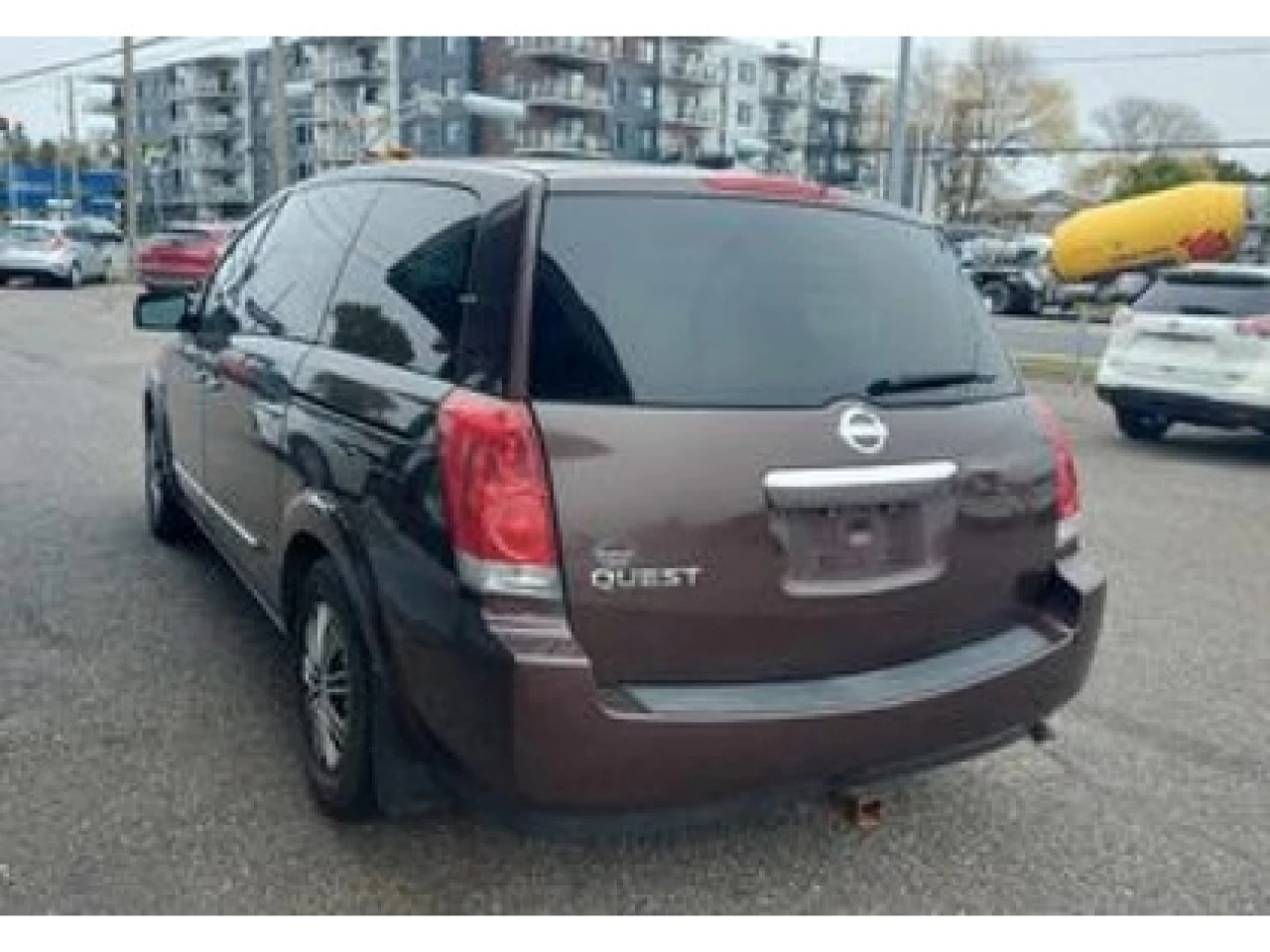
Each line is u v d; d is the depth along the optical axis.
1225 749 3.80
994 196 61.62
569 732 2.43
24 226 26.48
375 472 2.81
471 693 2.49
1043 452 3.10
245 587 4.55
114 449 7.92
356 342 3.19
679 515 2.51
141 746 3.52
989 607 2.99
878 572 2.74
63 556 5.35
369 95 70.62
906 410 2.82
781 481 2.59
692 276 2.73
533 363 2.53
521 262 2.61
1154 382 9.70
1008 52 58.69
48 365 12.55
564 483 2.45
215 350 4.34
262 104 87.56
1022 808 3.37
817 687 2.68
